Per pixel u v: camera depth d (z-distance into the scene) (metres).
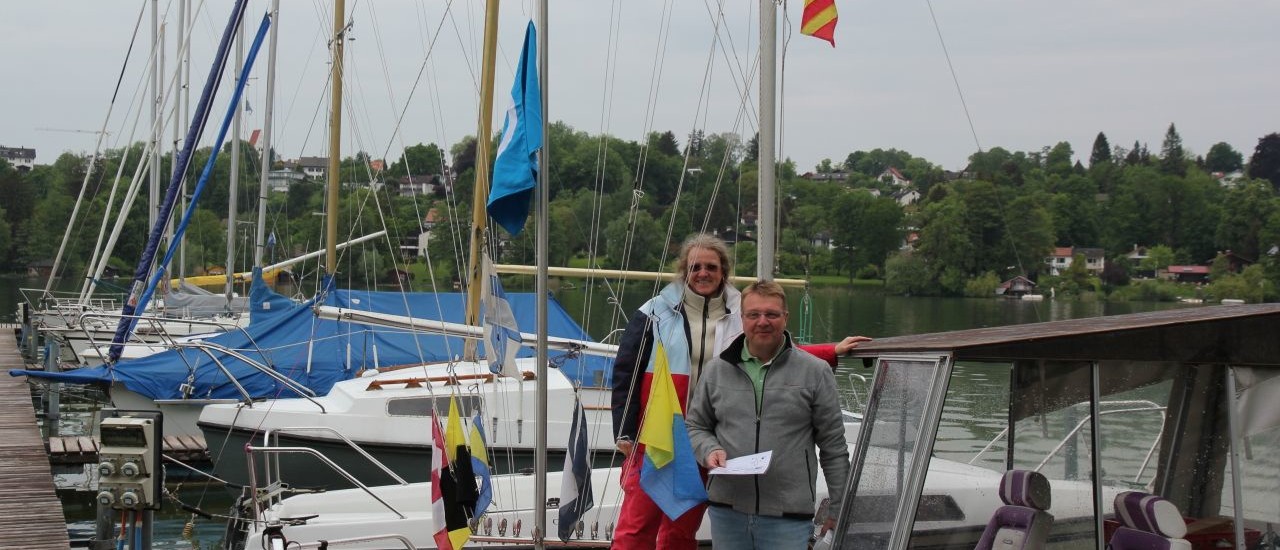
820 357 4.50
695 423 4.39
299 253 34.19
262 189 20.92
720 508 4.38
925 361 3.84
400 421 10.97
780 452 4.25
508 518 7.30
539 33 4.50
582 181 32.47
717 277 4.72
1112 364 3.89
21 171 77.50
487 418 10.70
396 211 26.84
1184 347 3.93
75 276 52.25
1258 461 4.00
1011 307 29.06
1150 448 3.94
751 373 4.32
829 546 4.30
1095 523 3.88
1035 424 3.84
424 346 13.16
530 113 4.53
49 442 13.34
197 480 12.44
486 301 5.62
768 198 6.01
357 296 13.95
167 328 19.70
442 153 8.98
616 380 4.79
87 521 10.72
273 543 6.40
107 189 55.22
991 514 3.83
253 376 12.79
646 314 4.76
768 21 6.02
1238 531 3.97
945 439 3.74
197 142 15.45
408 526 7.42
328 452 10.95
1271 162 60.72
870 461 4.08
